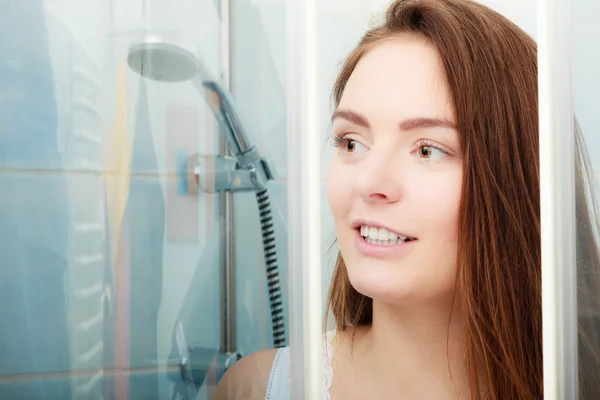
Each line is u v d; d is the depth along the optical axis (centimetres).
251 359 56
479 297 56
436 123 55
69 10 56
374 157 55
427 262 56
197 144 57
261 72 57
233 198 57
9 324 56
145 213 56
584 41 56
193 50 56
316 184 46
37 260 56
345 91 57
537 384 58
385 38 57
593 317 53
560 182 48
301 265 46
